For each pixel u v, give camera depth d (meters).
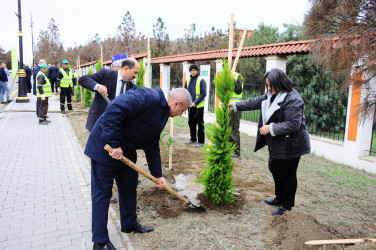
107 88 4.11
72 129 8.92
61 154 6.30
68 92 12.60
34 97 17.72
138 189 4.43
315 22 3.58
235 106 4.01
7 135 7.93
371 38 2.94
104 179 2.85
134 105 2.68
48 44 39.25
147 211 3.72
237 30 17.56
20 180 4.76
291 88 3.40
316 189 4.83
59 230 3.28
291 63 10.02
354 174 5.77
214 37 20.05
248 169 5.62
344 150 6.57
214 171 3.80
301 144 3.42
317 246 2.84
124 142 2.86
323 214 3.89
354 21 3.25
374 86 3.35
